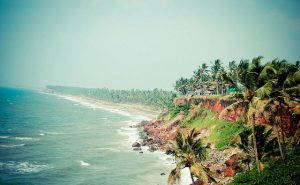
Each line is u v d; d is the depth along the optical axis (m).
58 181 50.44
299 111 42.25
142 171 56.56
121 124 133.38
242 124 56.50
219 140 58.69
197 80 125.19
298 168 30.64
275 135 38.81
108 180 51.31
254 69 31.17
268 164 35.41
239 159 45.03
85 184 49.16
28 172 54.72
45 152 71.19
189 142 32.06
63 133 100.56
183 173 53.44
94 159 65.62
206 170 32.50
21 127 110.69
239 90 32.12
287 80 32.56
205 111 80.62
